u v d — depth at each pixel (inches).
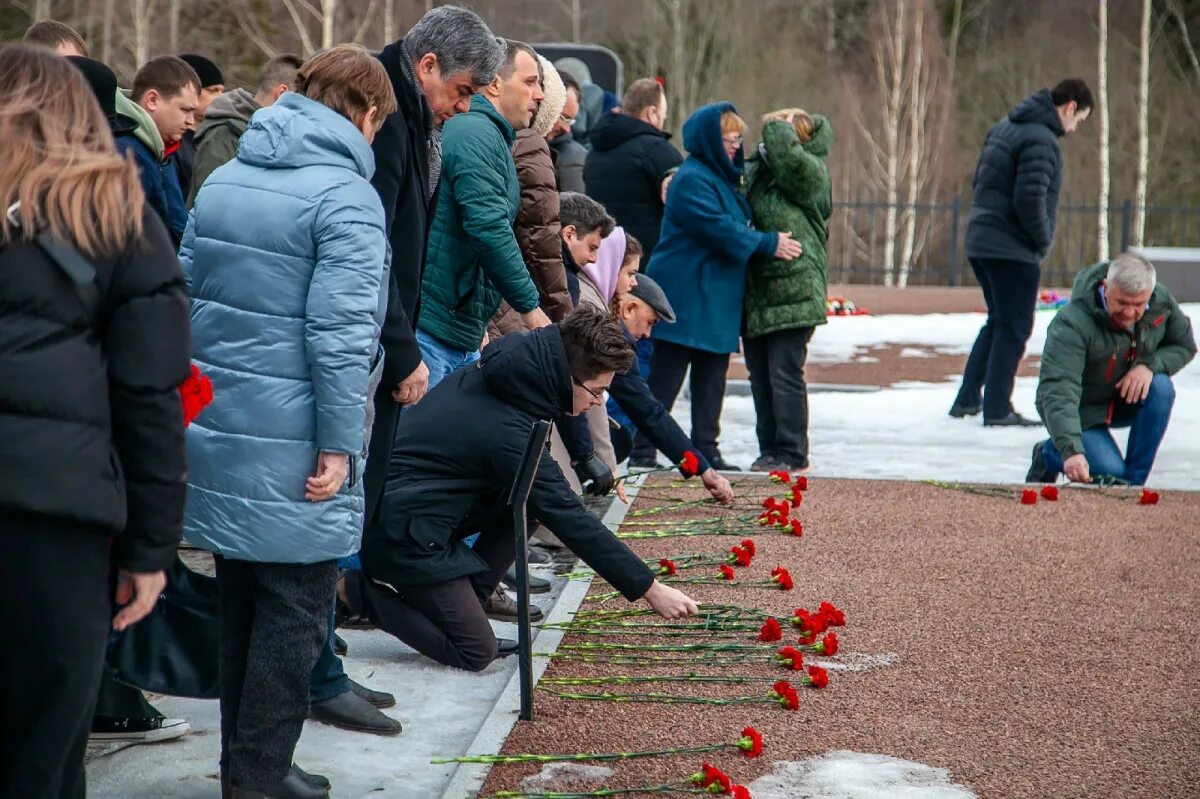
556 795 142.3
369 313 132.4
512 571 224.2
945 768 153.0
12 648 102.7
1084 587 224.7
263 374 132.8
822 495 293.0
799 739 160.4
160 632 144.8
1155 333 307.0
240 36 1214.9
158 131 226.4
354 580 184.5
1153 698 176.1
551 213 237.0
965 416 418.3
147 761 155.5
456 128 214.1
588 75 546.9
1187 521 271.3
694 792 143.9
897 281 1504.7
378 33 1285.7
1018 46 1637.6
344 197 132.9
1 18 1187.9
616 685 177.2
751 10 1622.8
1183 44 1635.1
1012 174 398.0
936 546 249.6
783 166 318.0
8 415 100.4
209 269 134.6
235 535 133.5
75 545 102.9
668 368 320.8
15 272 101.3
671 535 255.4
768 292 323.6
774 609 210.1
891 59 1504.7
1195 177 1556.3
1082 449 298.0
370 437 153.9
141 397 105.3
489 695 178.1
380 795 147.7
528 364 177.6
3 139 102.1
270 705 136.3
